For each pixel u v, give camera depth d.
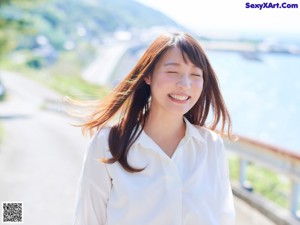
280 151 4.79
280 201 5.75
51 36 100.19
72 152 9.88
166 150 1.86
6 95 36.97
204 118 2.04
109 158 1.75
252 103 27.77
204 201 1.80
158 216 1.72
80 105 2.00
